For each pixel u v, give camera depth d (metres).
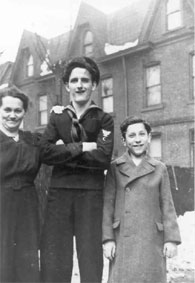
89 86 3.55
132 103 16.59
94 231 3.34
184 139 14.77
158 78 15.98
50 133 3.52
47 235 3.33
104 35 17.91
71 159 3.32
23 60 20.92
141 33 16.31
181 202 10.41
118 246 3.45
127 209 3.48
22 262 3.15
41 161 3.45
